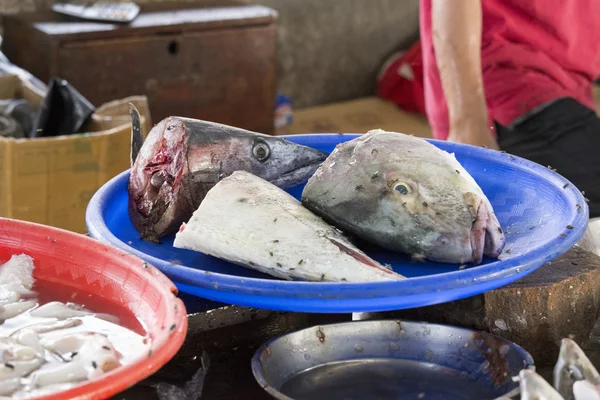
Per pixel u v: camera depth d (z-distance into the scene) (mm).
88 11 4004
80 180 2801
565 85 2596
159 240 1524
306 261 1287
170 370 1214
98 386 883
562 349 1083
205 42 4098
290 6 5258
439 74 2469
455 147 1722
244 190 1384
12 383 957
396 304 1152
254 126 4426
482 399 1082
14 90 3375
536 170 1594
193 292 1199
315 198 1437
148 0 4422
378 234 1414
